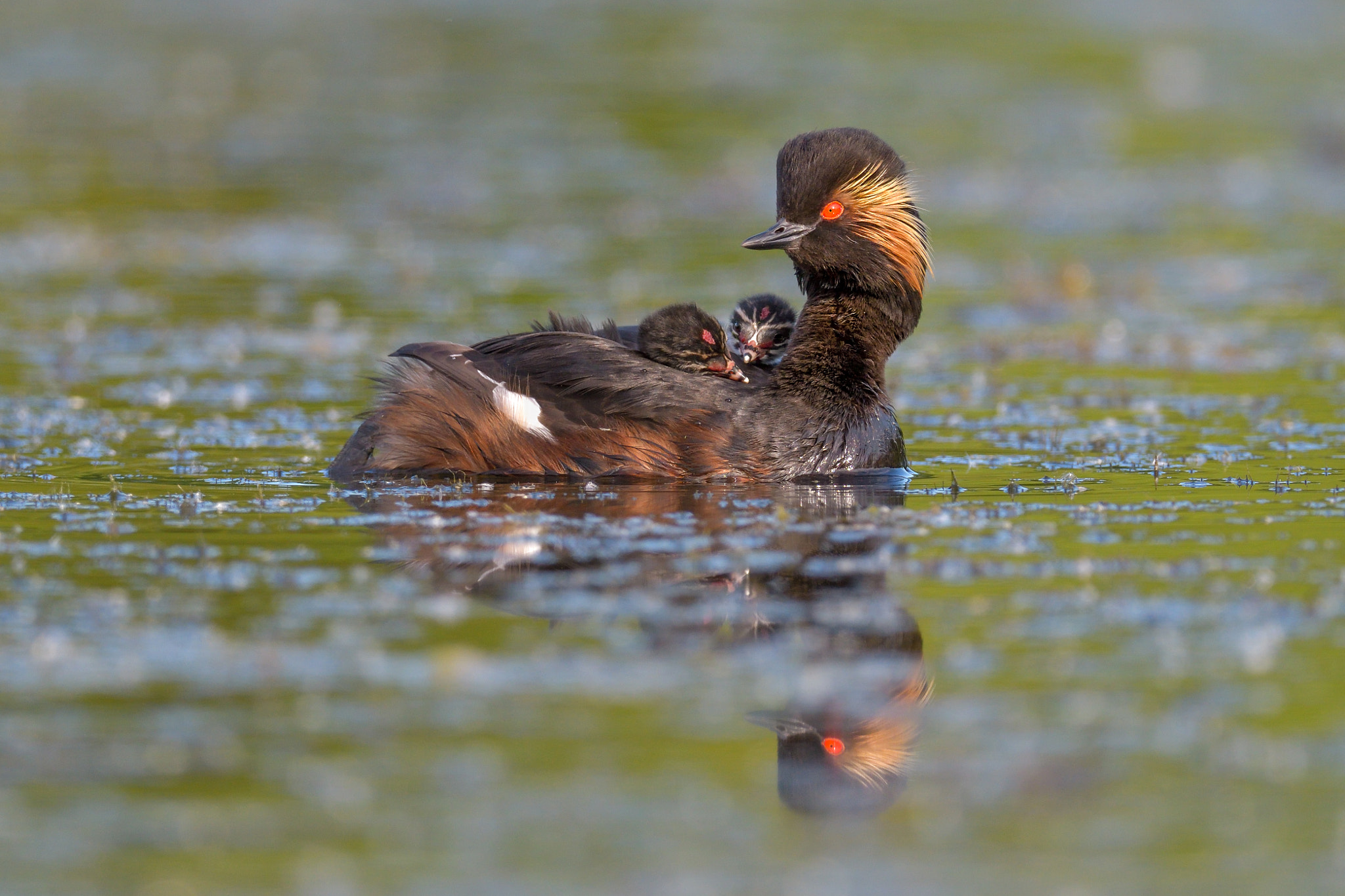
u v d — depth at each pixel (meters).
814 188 14.95
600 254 27.19
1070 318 23.48
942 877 7.57
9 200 30.50
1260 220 30.16
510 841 7.80
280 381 19.08
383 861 7.59
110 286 24.64
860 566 11.62
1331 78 42.34
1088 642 10.17
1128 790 8.33
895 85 41.72
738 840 7.86
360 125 38.19
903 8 53.16
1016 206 31.61
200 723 8.93
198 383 18.95
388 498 13.60
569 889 7.39
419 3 54.38
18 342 21.00
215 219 29.64
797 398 14.56
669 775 8.44
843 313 15.01
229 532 12.45
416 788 8.27
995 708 9.23
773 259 26.97
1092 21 50.75
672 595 10.97
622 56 45.84
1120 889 7.44
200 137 36.62
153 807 8.03
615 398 14.17
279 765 8.47
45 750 8.59
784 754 8.68
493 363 14.54
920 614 10.65
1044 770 8.56
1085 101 40.34
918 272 15.35
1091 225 30.09
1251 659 9.88
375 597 10.88
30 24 50.81
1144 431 16.77
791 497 13.71
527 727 8.95
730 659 9.90
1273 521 12.94
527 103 40.22
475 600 10.85
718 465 14.14
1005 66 44.22
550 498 13.55
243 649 9.91
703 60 44.94
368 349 20.77
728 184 32.69
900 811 8.18
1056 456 15.72
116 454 15.48
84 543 12.12
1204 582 11.27
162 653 9.86
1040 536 12.46
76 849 7.64
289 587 11.06
